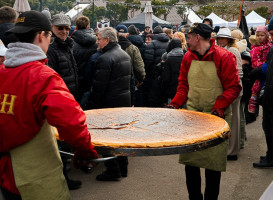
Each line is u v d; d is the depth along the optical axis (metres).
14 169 1.72
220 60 2.94
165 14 35.50
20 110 1.67
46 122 1.77
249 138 5.99
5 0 17.44
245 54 5.04
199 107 3.09
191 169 3.01
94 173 4.30
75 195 3.65
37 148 1.74
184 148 1.94
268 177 4.19
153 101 6.02
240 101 5.18
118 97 4.02
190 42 3.03
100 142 1.87
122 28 6.01
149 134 2.11
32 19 1.78
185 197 3.62
